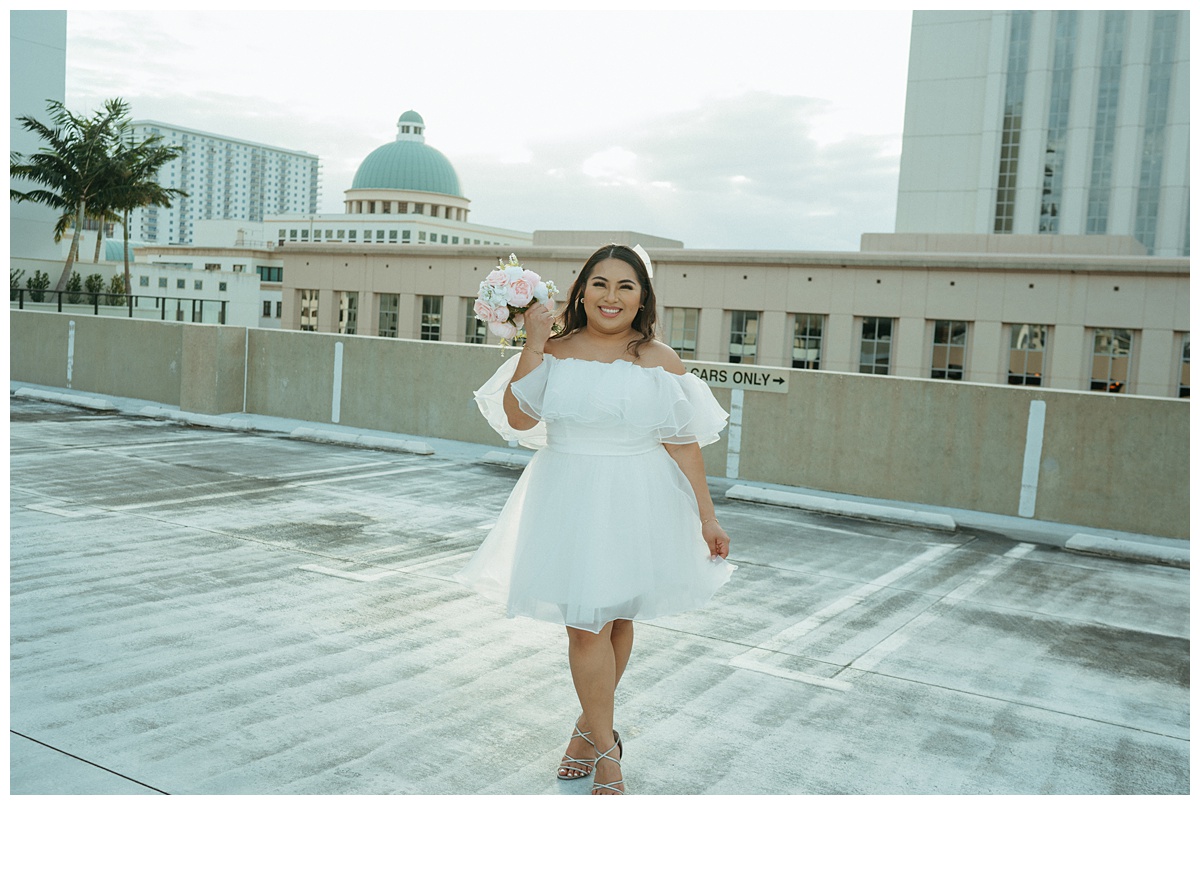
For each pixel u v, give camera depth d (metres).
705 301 40.53
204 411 14.00
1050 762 3.88
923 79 74.38
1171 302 34.62
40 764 3.41
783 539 8.16
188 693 4.13
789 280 39.28
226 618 5.20
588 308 3.36
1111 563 7.93
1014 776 3.74
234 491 8.98
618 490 3.29
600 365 3.31
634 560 3.27
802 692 4.54
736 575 6.82
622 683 4.55
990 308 36.75
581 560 3.21
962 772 3.75
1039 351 36.53
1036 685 4.81
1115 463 9.16
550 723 4.01
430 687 4.35
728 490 10.08
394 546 7.15
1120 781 3.74
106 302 38.72
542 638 5.11
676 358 3.45
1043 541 8.68
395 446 12.03
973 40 72.50
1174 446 8.92
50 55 43.03
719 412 3.47
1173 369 34.88
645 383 3.28
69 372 16.28
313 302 49.84
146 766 3.44
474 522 8.16
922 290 37.53
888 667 4.97
